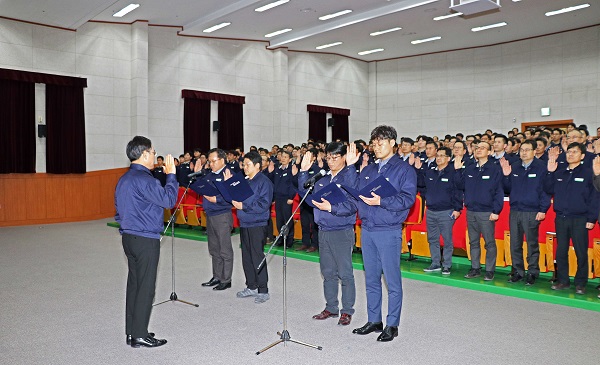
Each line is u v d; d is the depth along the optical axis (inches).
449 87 647.1
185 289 212.8
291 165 303.7
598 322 164.1
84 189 492.7
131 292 144.9
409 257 265.7
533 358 132.7
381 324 154.6
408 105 680.4
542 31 553.9
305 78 650.2
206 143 568.1
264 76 615.5
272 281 226.7
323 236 163.3
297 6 463.2
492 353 136.6
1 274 242.8
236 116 591.2
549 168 205.0
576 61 549.0
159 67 534.9
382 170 149.6
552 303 187.8
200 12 490.0
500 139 256.7
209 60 571.5
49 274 242.8
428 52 655.8
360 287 215.5
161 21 517.3
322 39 579.8
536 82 579.2
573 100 551.5
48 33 468.8
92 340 149.1
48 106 468.8
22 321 167.8
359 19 493.7
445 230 227.6
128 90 516.4
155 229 142.8
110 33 506.0
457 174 227.8
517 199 209.8
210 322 166.2
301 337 150.6
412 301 190.7
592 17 501.4
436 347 141.4
